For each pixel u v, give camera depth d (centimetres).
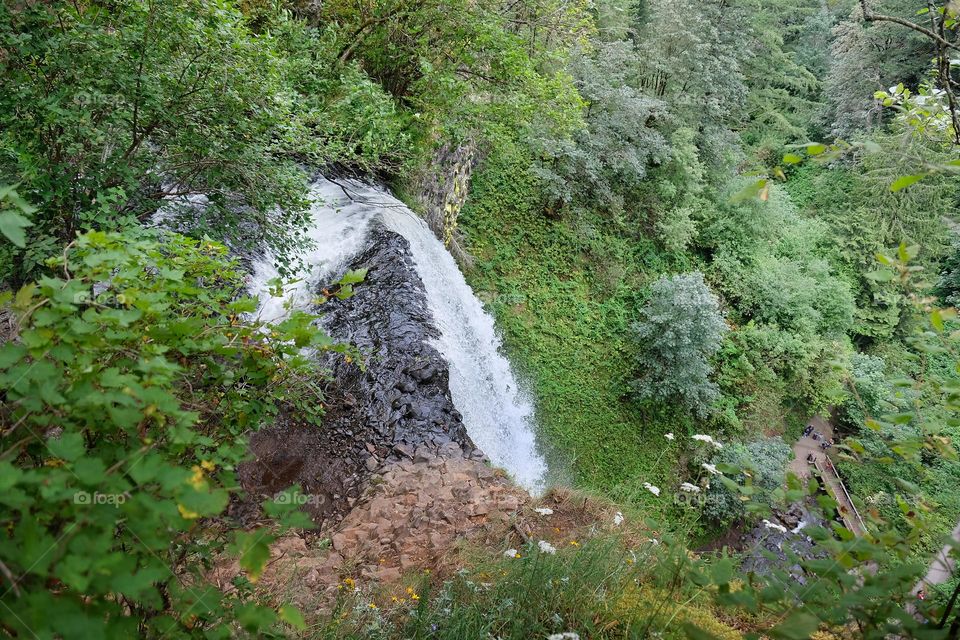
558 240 1678
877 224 2097
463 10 1037
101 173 425
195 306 210
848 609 132
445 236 1442
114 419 116
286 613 121
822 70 3036
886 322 1956
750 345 1739
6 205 113
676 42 1908
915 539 150
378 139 793
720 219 1952
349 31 1102
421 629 275
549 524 449
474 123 1088
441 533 462
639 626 255
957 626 128
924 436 182
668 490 1281
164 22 432
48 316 132
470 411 1070
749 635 136
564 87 1100
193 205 539
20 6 407
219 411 217
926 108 253
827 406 1666
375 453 651
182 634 141
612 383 1452
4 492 95
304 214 577
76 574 90
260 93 486
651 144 1723
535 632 260
